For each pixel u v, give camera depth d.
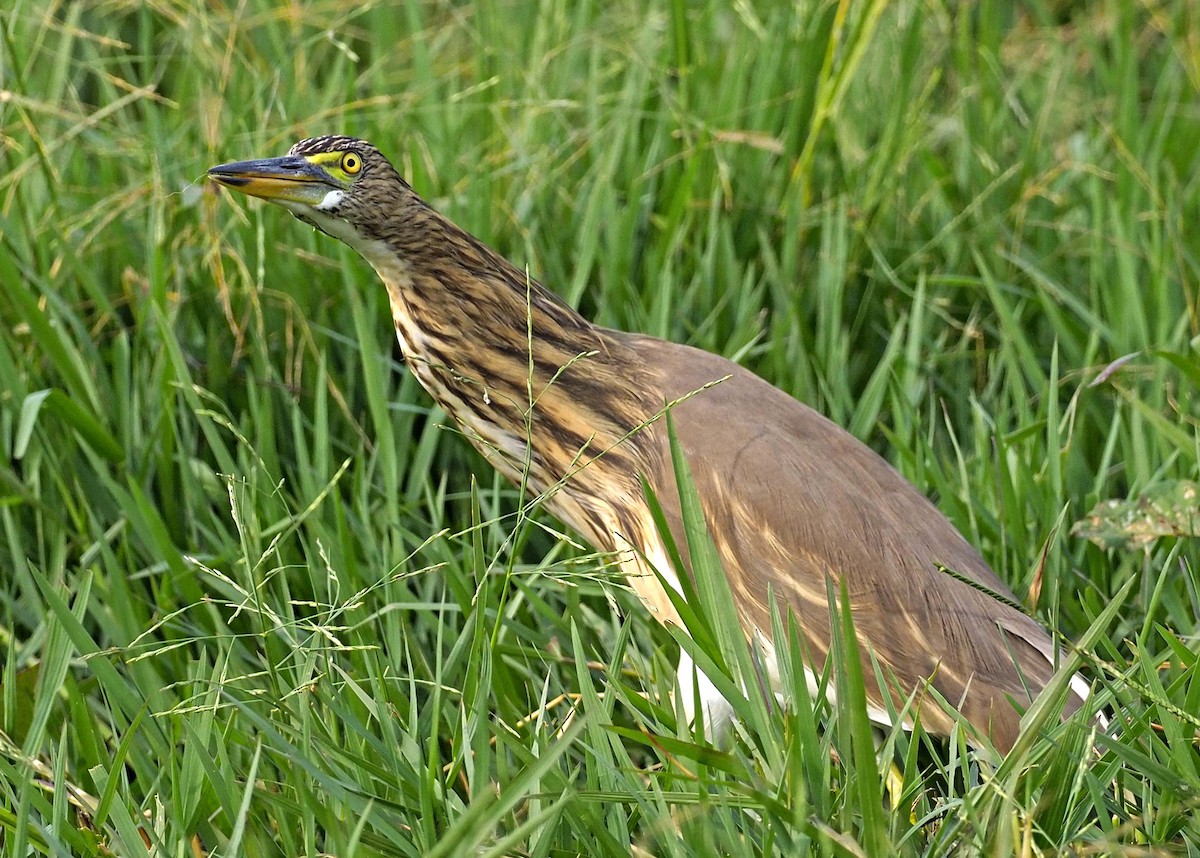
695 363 7.73
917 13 10.88
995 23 11.98
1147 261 9.98
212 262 9.04
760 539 7.16
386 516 7.91
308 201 7.29
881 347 9.73
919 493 7.50
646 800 5.65
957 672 6.87
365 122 10.57
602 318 9.29
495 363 7.68
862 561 7.03
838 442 7.50
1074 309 9.67
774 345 8.93
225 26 10.47
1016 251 9.93
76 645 6.49
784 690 6.06
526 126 10.29
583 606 7.80
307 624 6.42
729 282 9.46
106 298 9.09
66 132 10.07
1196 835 5.79
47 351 8.44
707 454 7.32
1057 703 5.75
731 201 10.04
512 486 8.67
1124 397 8.65
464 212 9.78
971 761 6.83
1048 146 11.09
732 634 5.88
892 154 10.48
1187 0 12.52
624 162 10.40
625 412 7.59
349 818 5.75
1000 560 7.80
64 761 6.00
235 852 5.47
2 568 8.14
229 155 9.70
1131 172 10.24
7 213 9.32
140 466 8.30
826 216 9.68
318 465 8.04
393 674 6.82
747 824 5.86
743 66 10.69
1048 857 5.61
